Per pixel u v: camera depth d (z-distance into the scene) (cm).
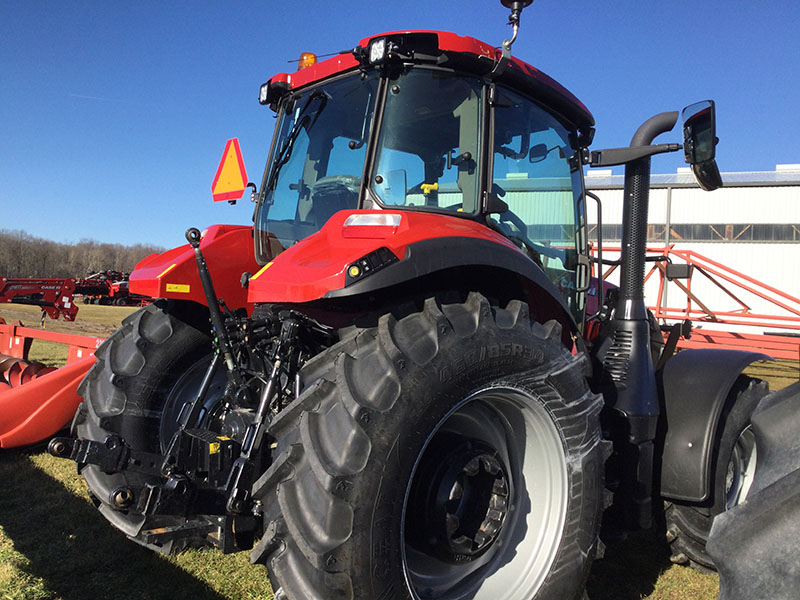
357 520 166
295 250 215
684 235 2764
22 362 521
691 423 283
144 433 277
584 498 227
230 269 300
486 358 198
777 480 108
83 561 282
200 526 233
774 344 1052
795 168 2848
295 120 291
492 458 219
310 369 196
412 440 178
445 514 205
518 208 273
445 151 245
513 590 218
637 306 286
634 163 292
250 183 321
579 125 313
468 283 235
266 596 258
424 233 203
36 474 397
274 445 218
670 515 304
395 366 181
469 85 248
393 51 232
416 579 211
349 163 255
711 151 260
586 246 311
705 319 1112
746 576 98
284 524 172
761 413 129
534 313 259
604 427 275
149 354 287
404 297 219
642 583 288
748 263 2675
